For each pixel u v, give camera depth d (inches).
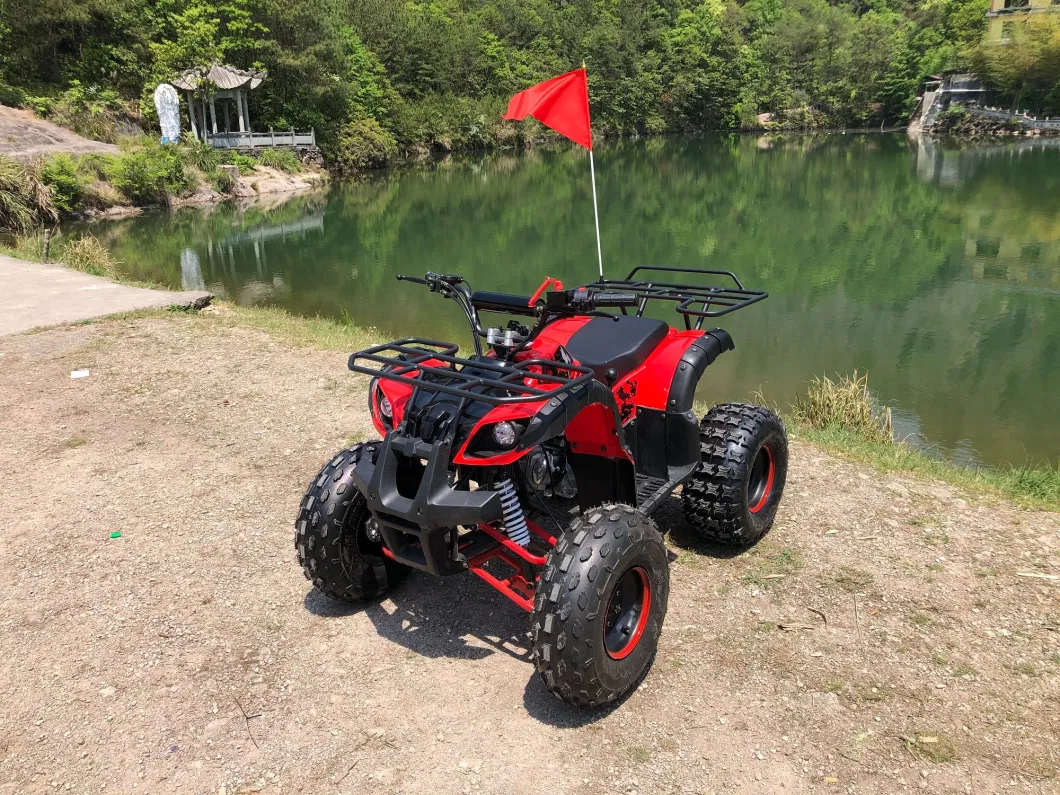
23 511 185.5
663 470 152.7
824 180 1568.7
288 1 1688.0
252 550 166.6
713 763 108.0
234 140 1518.2
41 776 107.9
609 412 125.5
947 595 146.6
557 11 3427.7
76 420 244.8
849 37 3624.5
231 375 286.5
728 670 126.7
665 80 3309.5
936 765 107.3
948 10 3472.0
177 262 765.3
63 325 355.3
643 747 111.0
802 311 588.4
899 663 127.9
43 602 148.6
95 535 173.5
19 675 128.5
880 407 392.2
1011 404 399.5
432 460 111.9
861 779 105.0
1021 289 658.8
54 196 1000.2
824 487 191.6
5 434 234.2
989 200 1219.9
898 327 546.0
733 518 152.6
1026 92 2977.4
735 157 2217.0
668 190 1446.9
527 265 768.9
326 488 133.6
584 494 139.0
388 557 146.6
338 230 986.1
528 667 129.2
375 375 115.3
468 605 146.8
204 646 135.3
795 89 3627.0
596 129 3107.8
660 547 121.5
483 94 2635.3
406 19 2476.6
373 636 137.8
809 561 158.6
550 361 122.3
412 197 1355.8
